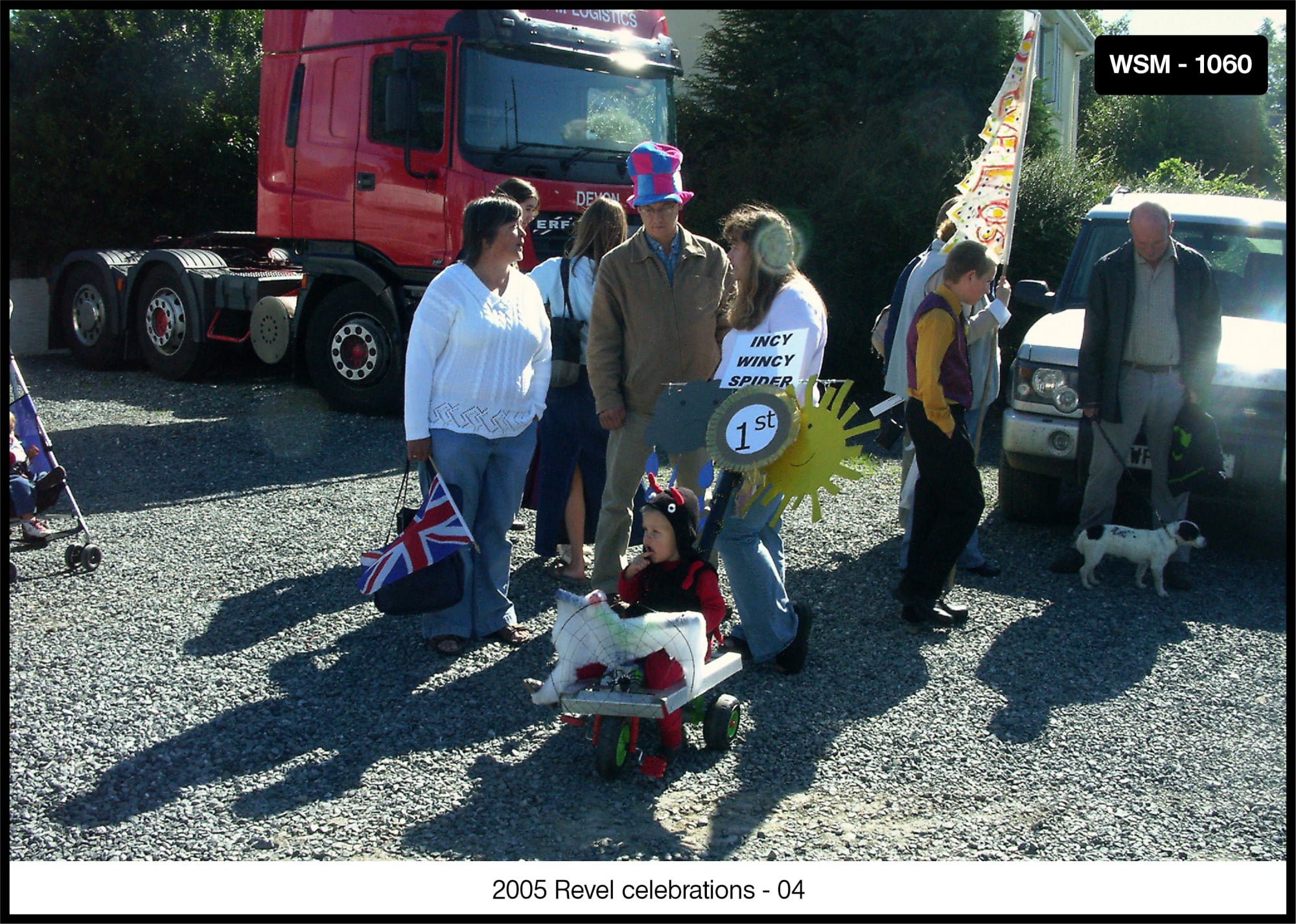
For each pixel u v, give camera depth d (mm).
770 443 3875
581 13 9133
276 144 9898
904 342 5633
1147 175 18906
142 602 5219
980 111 14266
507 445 4707
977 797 3631
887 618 5227
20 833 3309
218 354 11609
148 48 14898
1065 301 7168
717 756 3885
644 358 4816
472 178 8484
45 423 9445
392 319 9492
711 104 14672
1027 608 5367
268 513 6777
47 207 14477
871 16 14461
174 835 3311
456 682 4406
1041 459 6180
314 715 4090
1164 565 5555
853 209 10922
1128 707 4301
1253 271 6934
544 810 3500
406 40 8805
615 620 3619
